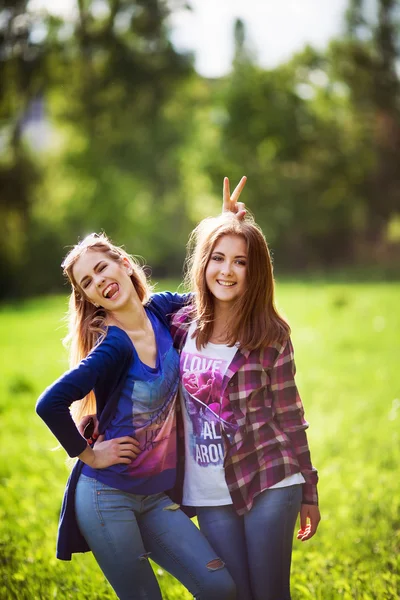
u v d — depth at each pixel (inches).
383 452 272.1
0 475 270.8
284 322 138.4
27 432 328.5
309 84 1667.1
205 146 1599.4
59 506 230.5
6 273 1245.7
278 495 132.4
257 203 1536.7
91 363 126.5
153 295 149.6
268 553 131.8
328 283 1122.0
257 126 1567.4
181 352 139.7
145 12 1488.7
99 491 129.1
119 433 130.7
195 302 142.4
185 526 130.9
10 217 1333.7
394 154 1577.3
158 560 133.0
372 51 1627.7
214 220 142.4
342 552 191.5
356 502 220.8
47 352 563.5
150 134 1503.4
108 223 1412.4
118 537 128.3
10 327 754.8
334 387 398.0
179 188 1552.7
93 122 1493.6
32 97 1496.1
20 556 192.7
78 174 1438.2
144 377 131.3
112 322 135.6
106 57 1483.8
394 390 382.3
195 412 134.9
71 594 169.6
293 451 135.8
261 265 136.8
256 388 134.0
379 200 1566.2
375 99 1620.3
